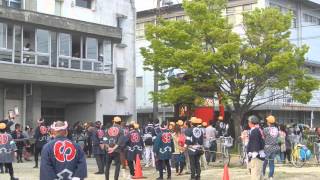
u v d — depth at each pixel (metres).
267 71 26.39
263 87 27.17
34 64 30.14
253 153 13.66
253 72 25.69
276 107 39.72
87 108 35.25
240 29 41.50
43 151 7.30
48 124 34.25
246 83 27.23
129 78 37.94
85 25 32.97
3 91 29.83
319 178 17.62
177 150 18.48
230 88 27.48
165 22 28.23
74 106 35.75
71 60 32.28
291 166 22.61
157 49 27.48
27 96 31.09
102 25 34.09
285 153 23.75
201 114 29.12
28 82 30.39
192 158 16.16
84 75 32.59
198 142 16.20
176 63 26.78
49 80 30.50
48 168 7.22
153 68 28.50
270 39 26.55
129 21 38.28
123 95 37.41
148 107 47.62
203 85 27.25
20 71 29.05
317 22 48.94
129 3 38.38
